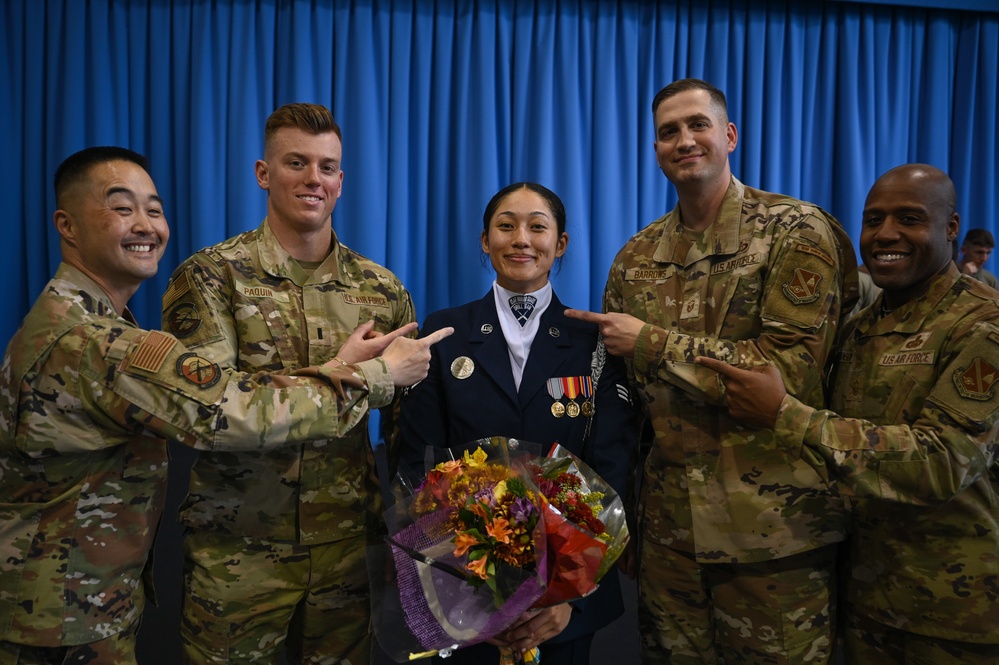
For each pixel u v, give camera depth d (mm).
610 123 4781
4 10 4320
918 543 1476
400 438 1680
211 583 1578
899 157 5047
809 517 1575
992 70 5094
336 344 1671
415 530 1344
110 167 1403
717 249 1676
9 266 4438
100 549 1374
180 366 1345
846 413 1596
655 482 1753
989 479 1475
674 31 4820
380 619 1350
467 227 4711
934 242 1481
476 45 4664
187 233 4508
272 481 1589
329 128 1657
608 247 4824
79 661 1360
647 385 1725
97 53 4363
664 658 1758
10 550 1320
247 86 4453
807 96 4969
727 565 1637
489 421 1598
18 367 1322
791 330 1537
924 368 1470
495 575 1246
